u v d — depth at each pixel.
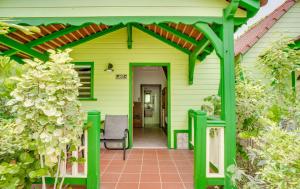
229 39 3.37
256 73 6.59
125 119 6.04
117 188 3.44
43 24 3.41
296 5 6.88
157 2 3.42
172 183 3.64
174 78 6.36
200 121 3.27
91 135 3.28
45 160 2.46
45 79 2.46
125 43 6.39
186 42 5.69
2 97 2.78
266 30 6.80
